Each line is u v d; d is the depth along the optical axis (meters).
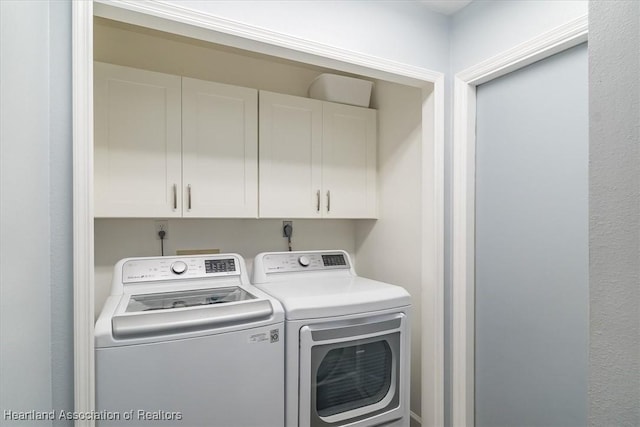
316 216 2.10
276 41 1.38
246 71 2.19
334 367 1.44
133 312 1.18
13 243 0.68
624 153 0.50
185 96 1.72
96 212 1.52
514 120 1.58
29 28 0.81
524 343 1.53
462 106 1.74
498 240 1.65
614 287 0.51
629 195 0.49
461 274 1.74
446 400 1.78
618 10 0.51
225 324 1.21
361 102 2.27
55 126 1.03
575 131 1.34
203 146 1.76
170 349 1.12
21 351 0.73
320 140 2.12
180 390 1.13
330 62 1.54
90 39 1.06
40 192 0.91
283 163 1.99
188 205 1.72
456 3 1.71
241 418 1.22
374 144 2.32
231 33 1.29
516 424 1.55
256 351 1.26
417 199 2.01
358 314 1.45
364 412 1.48
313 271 1.92
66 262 1.04
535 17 1.42
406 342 1.59
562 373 1.38
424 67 1.74
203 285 1.62
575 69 1.34
